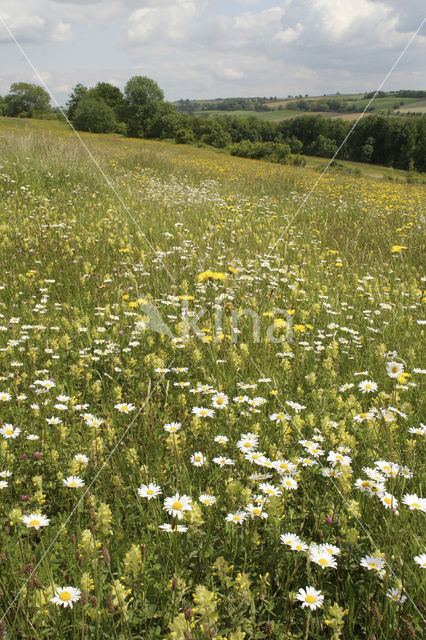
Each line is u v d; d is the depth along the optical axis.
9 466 2.22
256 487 2.10
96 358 3.32
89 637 1.52
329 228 7.99
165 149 27.48
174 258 5.49
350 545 1.79
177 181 12.42
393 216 9.09
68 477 2.12
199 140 66.19
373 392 3.16
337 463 2.15
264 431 2.60
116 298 4.44
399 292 5.12
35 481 2.01
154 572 1.78
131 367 3.39
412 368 3.36
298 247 6.80
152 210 7.82
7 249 5.51
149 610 1.60
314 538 1.93
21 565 1.71
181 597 1.62
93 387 2.96
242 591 1.54
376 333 4.04
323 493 2.19
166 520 1.97
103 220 7.00
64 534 1.94
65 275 4.96
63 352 3.47
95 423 2.46
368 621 1.59
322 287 5.18
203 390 2.77
